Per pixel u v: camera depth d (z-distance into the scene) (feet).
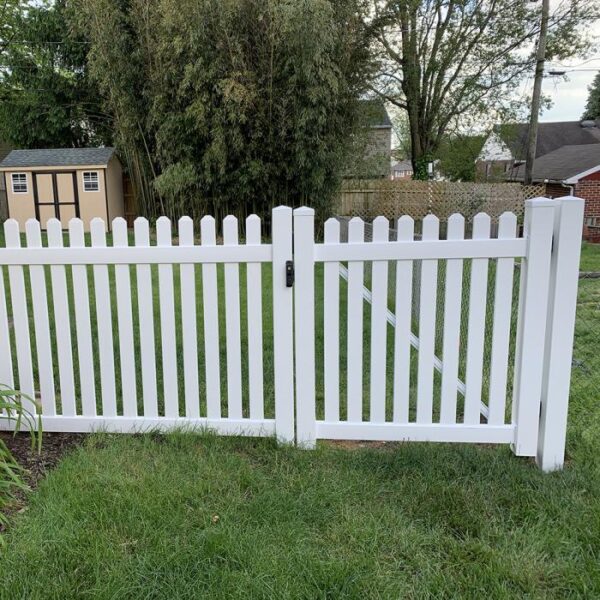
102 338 7.50
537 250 6.48
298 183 32.89
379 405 7.28
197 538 5.25
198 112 30.94
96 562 4.95
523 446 6.96
